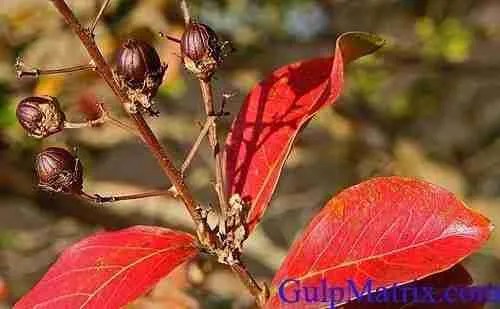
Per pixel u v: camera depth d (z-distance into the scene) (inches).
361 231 9.9
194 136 22.5
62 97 17.4
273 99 11.3
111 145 22.2
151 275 10.2
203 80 9.9
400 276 9.6
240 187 10.8
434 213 9.8
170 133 22.5
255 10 23.2
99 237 10.4
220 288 18.8
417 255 9.7
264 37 23.2
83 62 17.3
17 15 18.3
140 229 10.5
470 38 25.1
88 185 21.2
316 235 10.0
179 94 19.9
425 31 24.4
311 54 25.4
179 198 10.1
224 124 20.5
